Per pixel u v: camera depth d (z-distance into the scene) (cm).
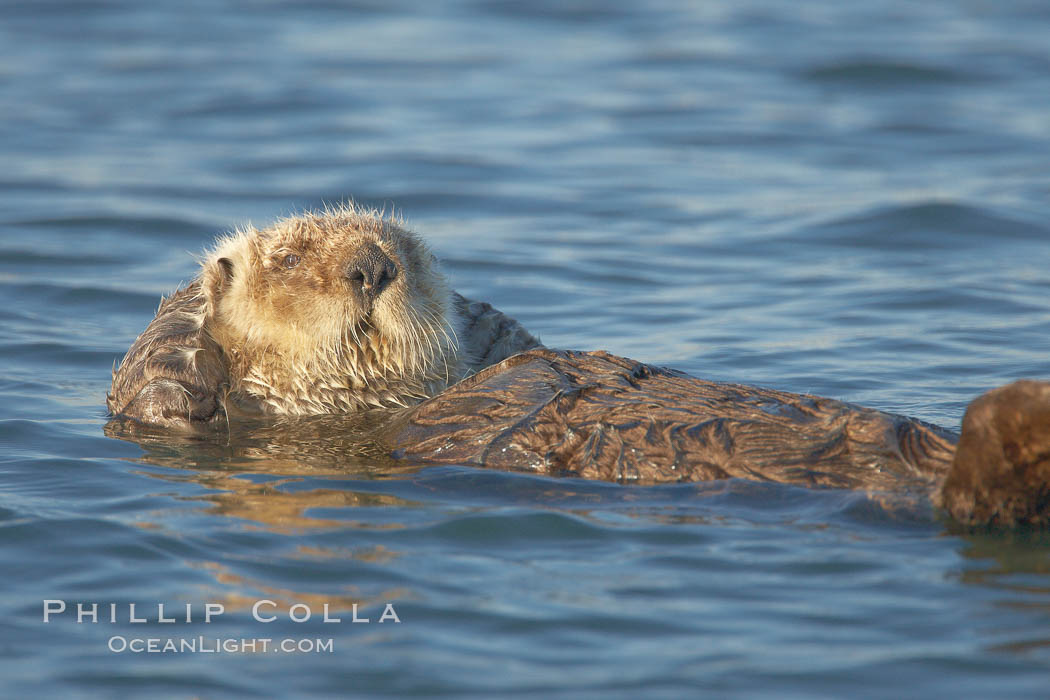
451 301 2547
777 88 6431
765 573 1598
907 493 1689
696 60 7012
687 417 1881
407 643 1442
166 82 6550
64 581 1614
